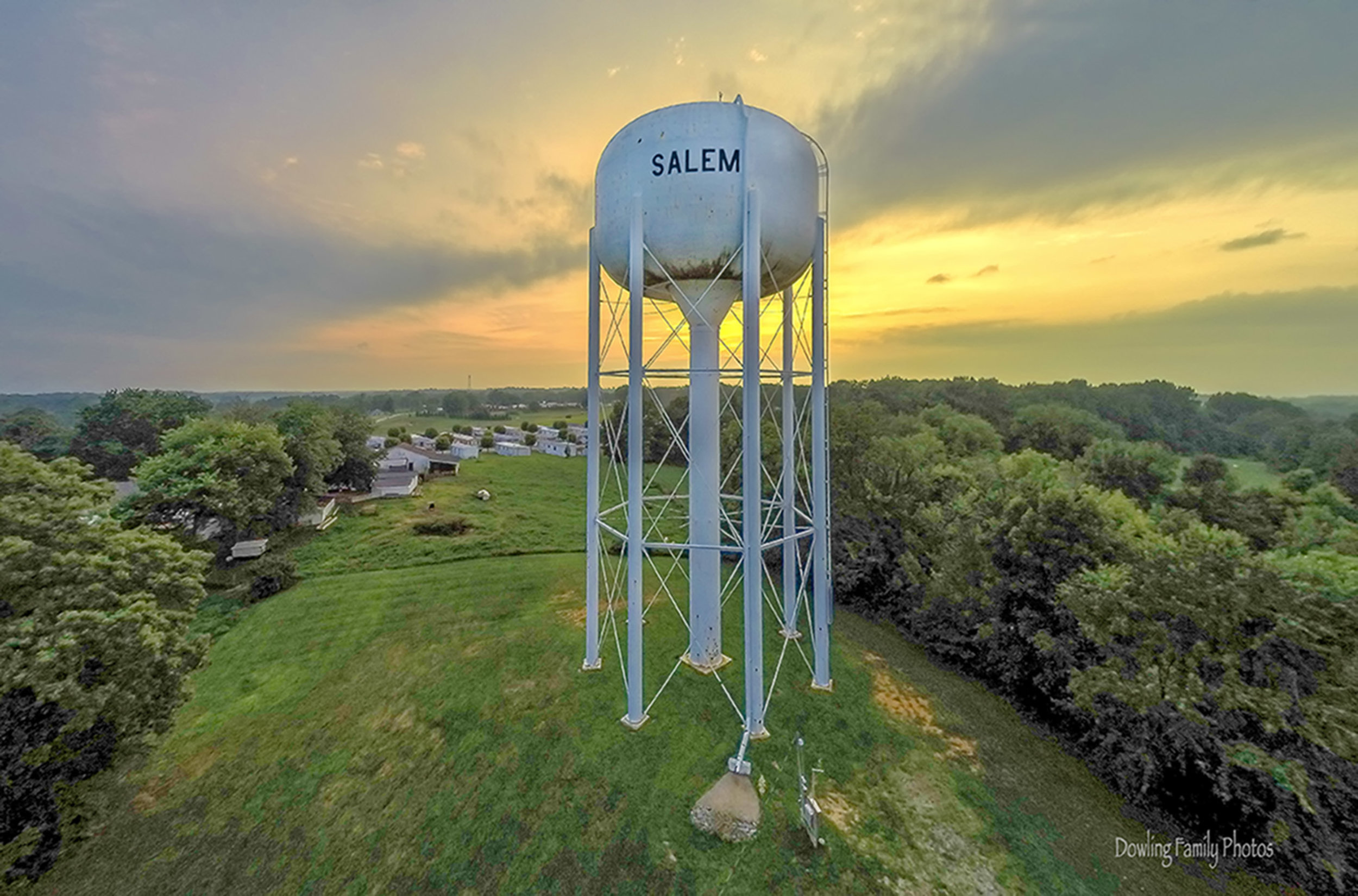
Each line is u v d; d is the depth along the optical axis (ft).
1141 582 46.57
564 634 69.10
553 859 37.63
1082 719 48.65
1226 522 76.43
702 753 46.62
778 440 119.85
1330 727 35.99
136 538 53.26
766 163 44.75
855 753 47.16
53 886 37.65
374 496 153.28
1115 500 65.36
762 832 38.93
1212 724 39.93
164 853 39.73
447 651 66.59
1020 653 56.18
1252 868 37.78
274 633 73.97
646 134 45.88
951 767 46.06
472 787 44.27
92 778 42.42
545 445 255.91
